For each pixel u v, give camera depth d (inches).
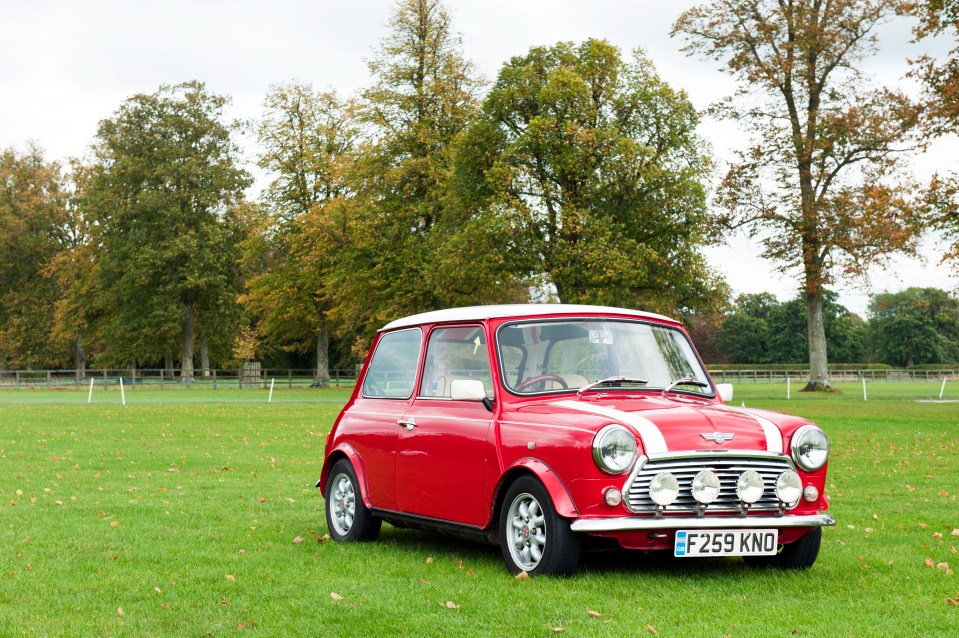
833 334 5319.9
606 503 241.4
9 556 295.6
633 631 202.2
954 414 1167.0
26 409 1274.6
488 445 268.2
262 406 1387.8
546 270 1536.7
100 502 425.1
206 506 413.4
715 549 246.4
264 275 2314.2
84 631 206.1
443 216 1705.2
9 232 2763.3
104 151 2576.3
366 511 319.9
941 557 298.0
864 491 475.5
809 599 236.4
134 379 2514.8
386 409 317.7
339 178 2036.2
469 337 291.9
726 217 1786.4
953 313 5275.6
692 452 245.8
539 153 1558.8
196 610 226.1
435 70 1945.1
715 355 5447.8
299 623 212.4
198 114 2519.7
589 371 285.9
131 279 2429.9
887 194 1253.7
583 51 1616.6
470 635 200.2
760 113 1817.2
